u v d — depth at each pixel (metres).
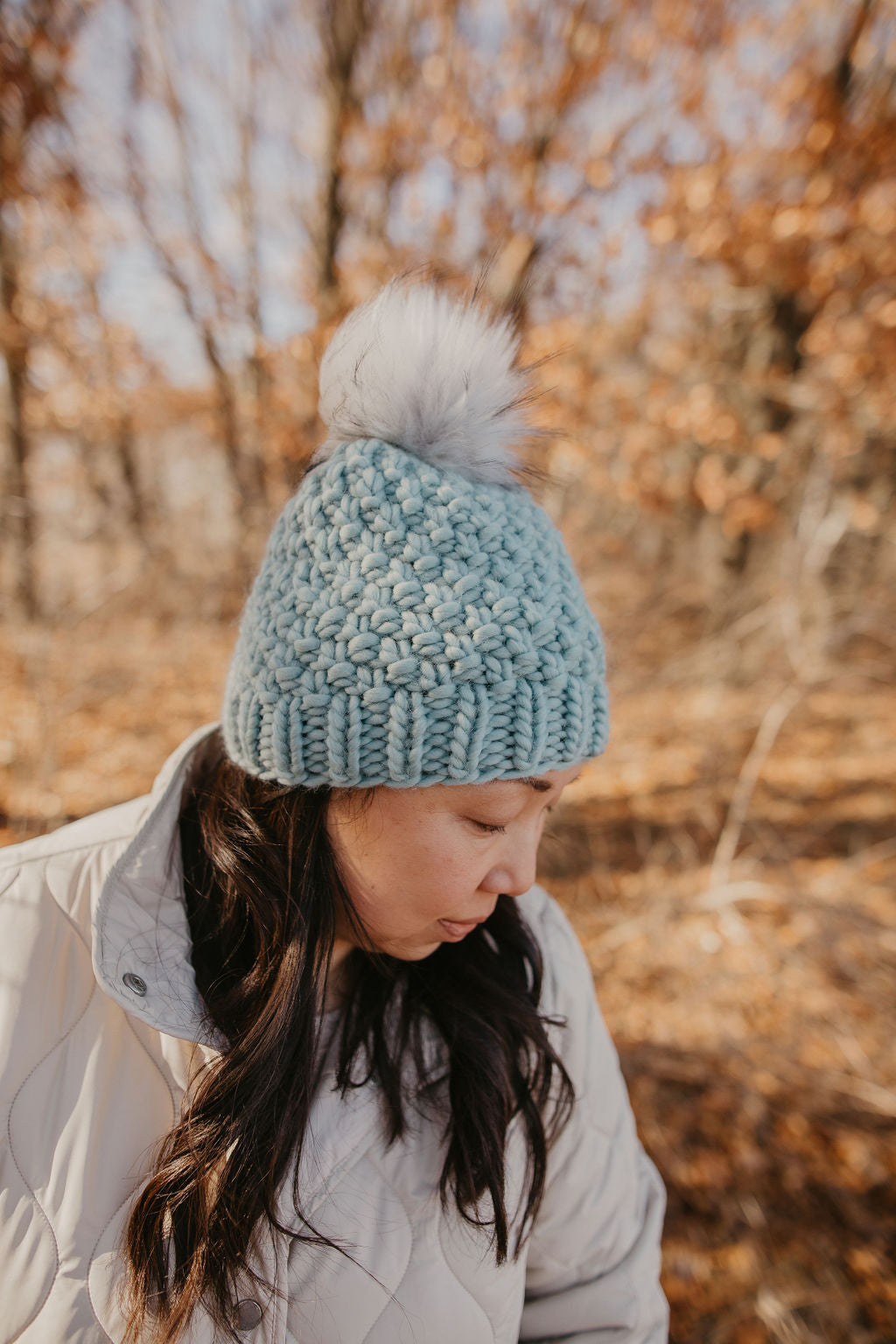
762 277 5.68
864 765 5.37
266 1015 0.79
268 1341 0.77
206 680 5.37
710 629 5.63
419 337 0.80
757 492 5.88
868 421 5.25
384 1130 0.87
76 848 0.90
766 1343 2.13
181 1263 0.76
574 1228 1.01
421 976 0.93
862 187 5.29
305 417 5.74
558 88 5.58
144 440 7.03
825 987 3.34
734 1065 2.98
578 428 5.18
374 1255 0.82
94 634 5.12
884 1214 2.48
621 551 6.47
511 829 0.79
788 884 4.04
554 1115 0.96
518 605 0.72
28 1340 0.74
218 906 0.90
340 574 0.73
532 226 5.63
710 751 4.78
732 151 5.43
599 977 3.43
